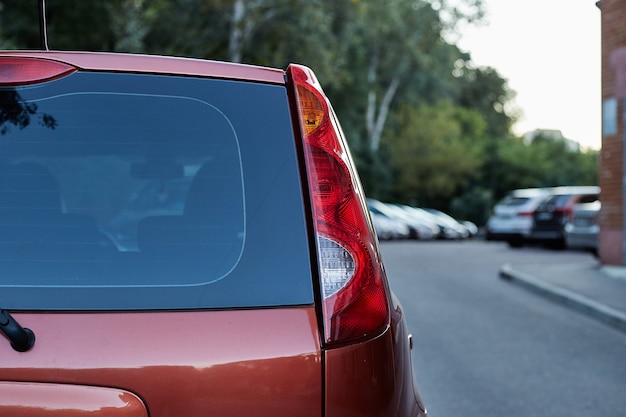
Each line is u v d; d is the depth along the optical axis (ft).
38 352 5.27
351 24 108.17
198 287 5.59
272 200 5.86
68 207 5.93
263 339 5.46
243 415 5.36
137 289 5.56
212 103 6.07
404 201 165.07
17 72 5.90
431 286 38.04
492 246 76.33
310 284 5.66
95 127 5.98
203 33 90.43
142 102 6.03
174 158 5.99
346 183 5.90
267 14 84.89
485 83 233.55
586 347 22.66
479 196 160.45
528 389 17.74
